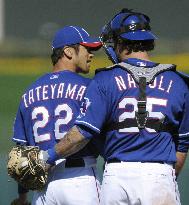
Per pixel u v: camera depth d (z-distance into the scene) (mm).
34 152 15273
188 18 157125
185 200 25672
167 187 14258
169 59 114188
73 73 16328
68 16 159375
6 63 113062
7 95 77625
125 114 14375
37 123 16141
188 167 31703
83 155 15852
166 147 14453
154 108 14367
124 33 14758
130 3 158625
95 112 14359
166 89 14500
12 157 15398
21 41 133250
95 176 16062
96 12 159250
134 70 14523
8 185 27344
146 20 14992
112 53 15391
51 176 15914
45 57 118250
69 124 15969
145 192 14125
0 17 156750
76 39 16266
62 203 15898
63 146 14797
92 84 14539
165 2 157625
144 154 14305
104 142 14805
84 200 15781
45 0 158750
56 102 16094
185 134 14828
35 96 16266
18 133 16531
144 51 14852
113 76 14508
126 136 14367
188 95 14742
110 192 14320
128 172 14234
